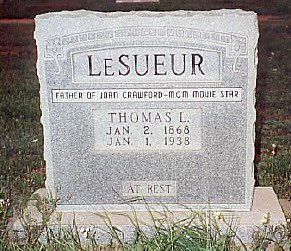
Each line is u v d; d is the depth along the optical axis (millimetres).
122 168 2342
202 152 2314
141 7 5457
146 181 2348
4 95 4051
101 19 2223
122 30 2227
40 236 2273
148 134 2314
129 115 2301
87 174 2355
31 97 4016
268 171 2908
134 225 2244
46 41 2248
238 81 2244
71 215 2357
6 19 5328
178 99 2271
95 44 2242
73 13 2242
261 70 4438
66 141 2332
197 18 2201
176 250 2076
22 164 3041
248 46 2211
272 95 3998
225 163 2316
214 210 2350
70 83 2279
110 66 2260
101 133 2320
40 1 5387
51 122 2318
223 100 2264
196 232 2180
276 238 2232
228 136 2295
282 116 3664
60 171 2359
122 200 2365
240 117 2275
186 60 2238
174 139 2311
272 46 4852
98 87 2279
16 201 2580
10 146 3271
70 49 2250
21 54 4832
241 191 2336
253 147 2301
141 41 2230
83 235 2275
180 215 2316
